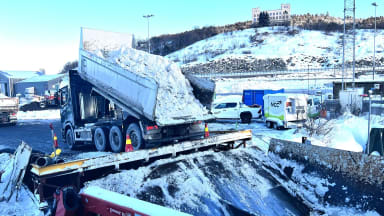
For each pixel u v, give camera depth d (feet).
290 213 21.07
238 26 485.56
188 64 304.71
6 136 50.44
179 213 7.49
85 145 39.78
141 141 27.22
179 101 28.40
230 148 31.35
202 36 457.27
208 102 30.40
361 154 21.02
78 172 19.54
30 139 46.11
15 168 21.31
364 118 48.06
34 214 17.33
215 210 20.13
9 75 204.85
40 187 18.17
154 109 24.89
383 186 19.30
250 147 30.96
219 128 50.57
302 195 23.21
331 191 22.07
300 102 49.78
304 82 162.40
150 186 20.88
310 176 24.16
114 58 31.60
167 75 29.71
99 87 32.22
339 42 309.01
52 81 190.49
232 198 21.77
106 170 21.86
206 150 29.09
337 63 242.99
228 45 364.38
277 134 43.88
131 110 28.17
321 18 484.33
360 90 80.48
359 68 200.23
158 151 24.11
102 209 9.20
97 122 35.27
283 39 347.77
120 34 37.52
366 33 321.93
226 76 220.23
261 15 448.24
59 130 58.18
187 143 26.32
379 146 29.76
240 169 25.80
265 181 24.70
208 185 22.54
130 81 27.66
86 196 9.95
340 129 41.96
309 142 27.68
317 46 305.94
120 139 29.60
